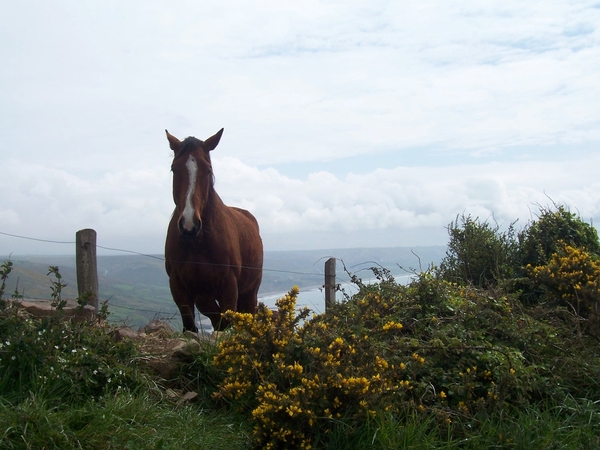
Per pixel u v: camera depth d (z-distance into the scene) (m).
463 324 4.66
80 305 4.52
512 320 4.82
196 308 7.09
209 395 4.29
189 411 3.89
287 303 4.15
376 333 4.26
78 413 3.46
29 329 4.10
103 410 3.51
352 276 5.66
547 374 4.26
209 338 4.98
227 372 4.17
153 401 3.91
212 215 6.45
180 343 4.69
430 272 5.98
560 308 5.17
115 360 4.15
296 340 3.94
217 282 6.56
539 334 4.62
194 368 4.50
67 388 3.78
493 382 3.95
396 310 5.02
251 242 7.91
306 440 3.41
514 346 4.48
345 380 3.47
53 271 4.53
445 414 3.64
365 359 3.78
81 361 3.93
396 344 4.26
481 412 3.67
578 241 7.96
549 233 8.03
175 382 4.37
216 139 6.69
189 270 6.43
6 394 3.64
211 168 6.39
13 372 3.84
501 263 7.93
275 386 3.66
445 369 4.17
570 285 5.52
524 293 6.82
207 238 6.38
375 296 4.66
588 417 3.70
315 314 4.34
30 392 3.54
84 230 6.48
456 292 5.54
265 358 4.01
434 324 4.71
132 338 4.84
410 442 3.35
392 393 3.66
